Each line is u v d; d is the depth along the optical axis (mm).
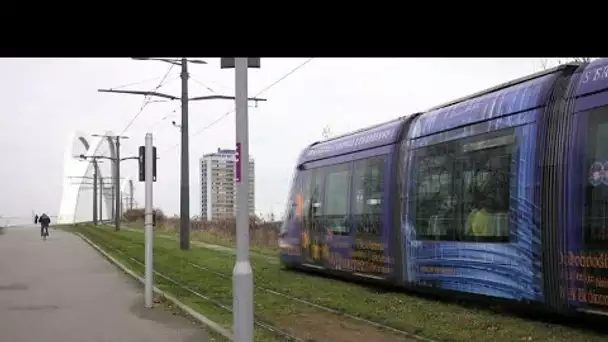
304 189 17906
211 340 9039
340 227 15570
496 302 10445
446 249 11547
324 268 16359
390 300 12359
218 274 17766
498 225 10328
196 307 12039
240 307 7004
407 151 13070
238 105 7152
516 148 10055
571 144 9047
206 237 38750
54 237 44812
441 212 11797
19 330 10094
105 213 108750
